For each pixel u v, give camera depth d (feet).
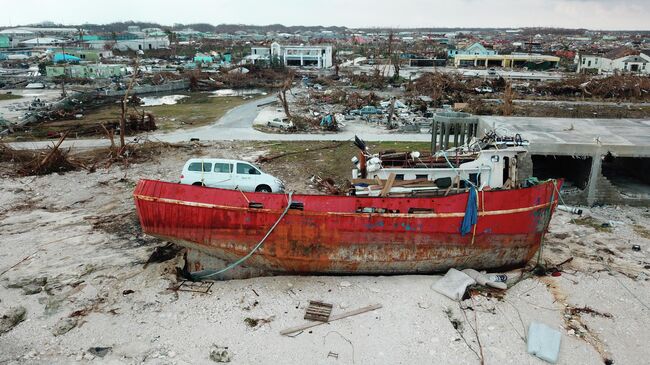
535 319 41.93
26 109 158.71
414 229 47.62
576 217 64.44
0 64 327.47
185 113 157.58
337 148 102.47
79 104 179.22
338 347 38.04
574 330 40.29
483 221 48.14
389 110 150.10
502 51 447.01
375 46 579.07
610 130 78.43
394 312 42.70
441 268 50.49
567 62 386.73
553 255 53.78
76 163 87.35
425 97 192.13
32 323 40.32
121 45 457.27
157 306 43.29
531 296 45.55
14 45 469.16
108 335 39.09
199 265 50.52
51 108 158.51
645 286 46.78
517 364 36.27
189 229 48.39
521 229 49.62
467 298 45.21
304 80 269.03
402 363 36.35
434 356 37.06
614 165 90.58
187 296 45.21
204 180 62.85
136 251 53.72
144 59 378.94
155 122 137.49
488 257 50.65
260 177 63.87
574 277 48.75
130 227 60.39
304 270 50.06
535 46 528.63
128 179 79.97
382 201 46.96
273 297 45.42
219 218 47.65
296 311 43.04
